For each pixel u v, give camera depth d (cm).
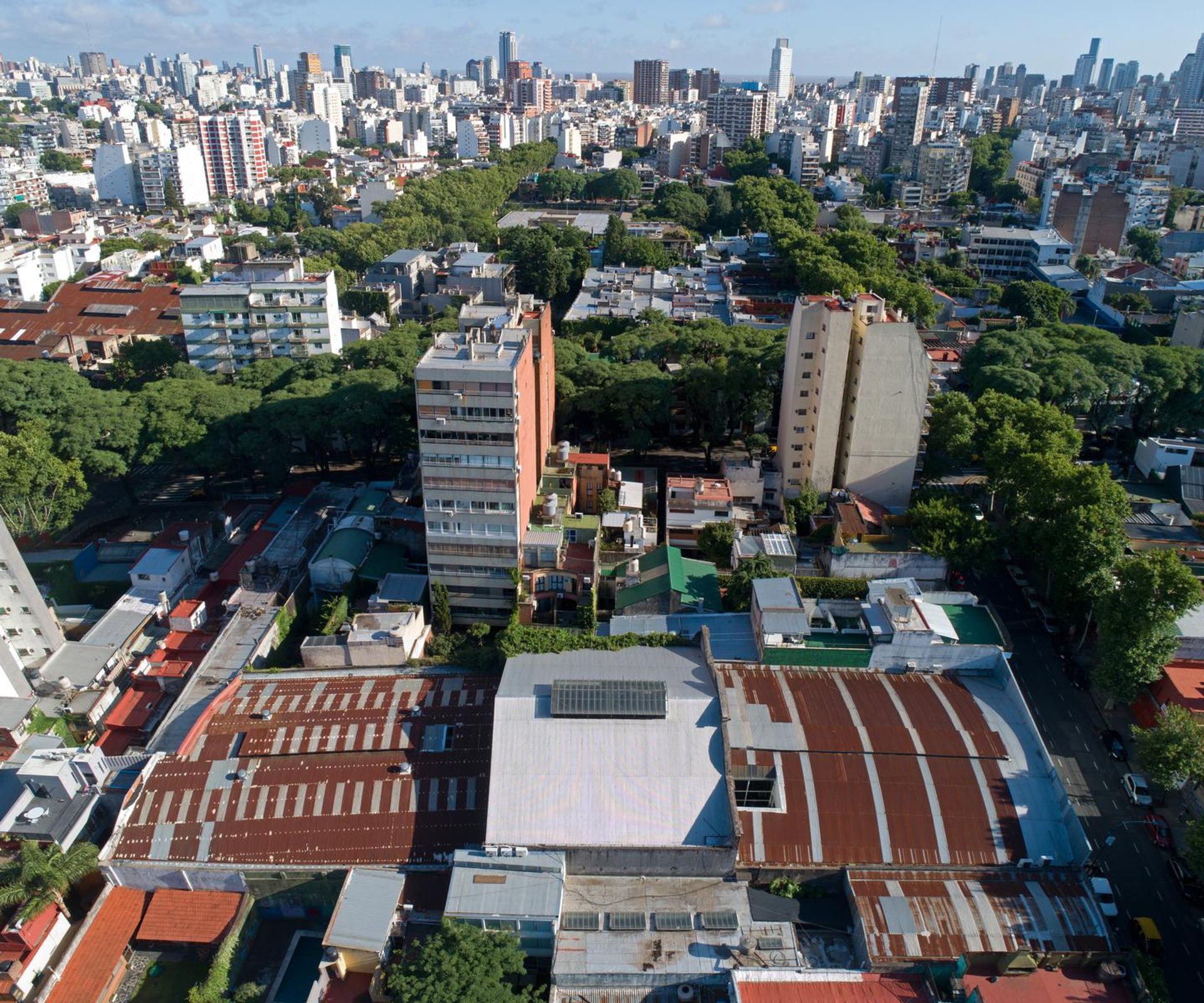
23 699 9544
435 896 7269
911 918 6869
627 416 14575
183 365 16912
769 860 7306
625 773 7644
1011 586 11862
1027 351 15700
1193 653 9500
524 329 11775
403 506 12825
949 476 14912
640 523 12050
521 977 6869
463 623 11406
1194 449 13688
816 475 13150
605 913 7088
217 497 14962
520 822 7425
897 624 9144
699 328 17312
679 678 8550
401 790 7988
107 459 13325
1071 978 6581
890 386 12331
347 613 11131
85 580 12238
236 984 7231
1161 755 8062
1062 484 10738
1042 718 9650
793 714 8319
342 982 6894
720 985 6669
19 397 14050
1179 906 7650
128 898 7600
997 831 7469
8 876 7506
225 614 11231
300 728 8588
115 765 8669
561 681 8119
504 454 10244
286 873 7481
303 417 13975
